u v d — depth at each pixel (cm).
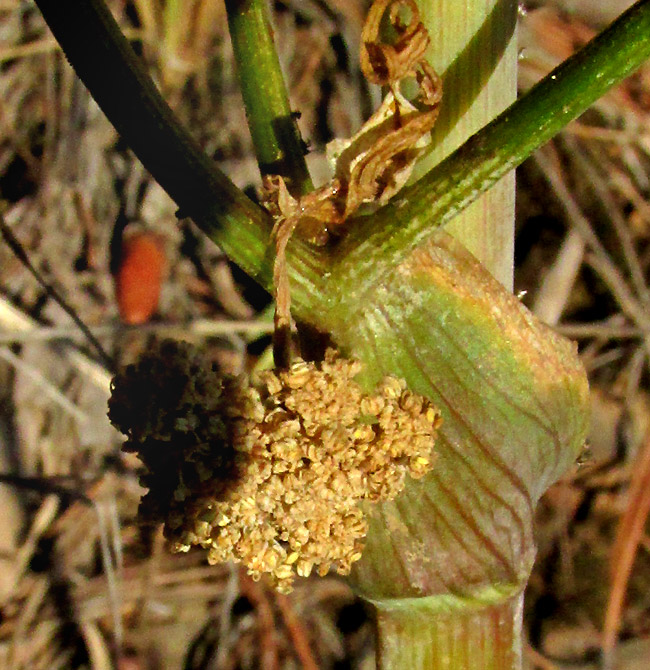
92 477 32
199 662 29
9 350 31
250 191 35
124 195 36
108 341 33
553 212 35
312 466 12
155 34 35
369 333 12
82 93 36
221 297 34
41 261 35
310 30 35
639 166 35
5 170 36
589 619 29
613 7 32
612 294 34
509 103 13
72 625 30
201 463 12
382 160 12
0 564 31
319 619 30
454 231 13
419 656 14
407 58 12
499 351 13
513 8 13
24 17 36
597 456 32
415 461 12
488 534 13
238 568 30
